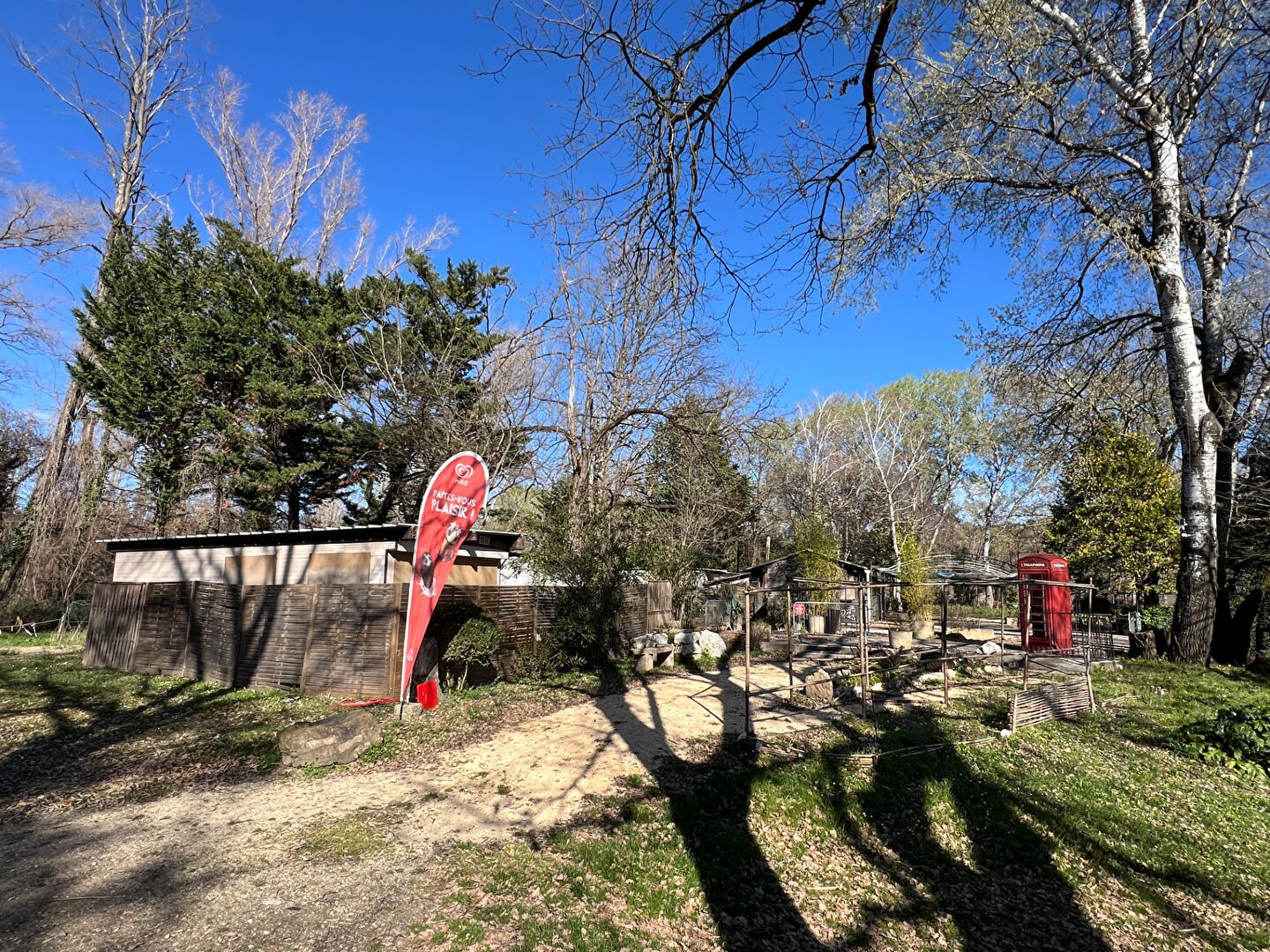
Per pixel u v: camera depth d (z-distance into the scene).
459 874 5.13
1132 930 5.62
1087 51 7.80
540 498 22.61
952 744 8.91
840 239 6.53
